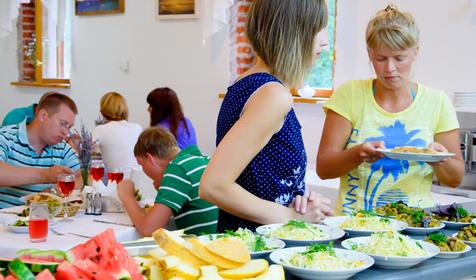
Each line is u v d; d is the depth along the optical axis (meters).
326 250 1.40
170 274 1.14
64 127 3.36
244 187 1.77
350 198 2.35
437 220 1.92
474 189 3.53
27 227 2.64
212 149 5.51
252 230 1.77
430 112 2.34
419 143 2.32
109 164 4.69
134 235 2.75
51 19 7.09
